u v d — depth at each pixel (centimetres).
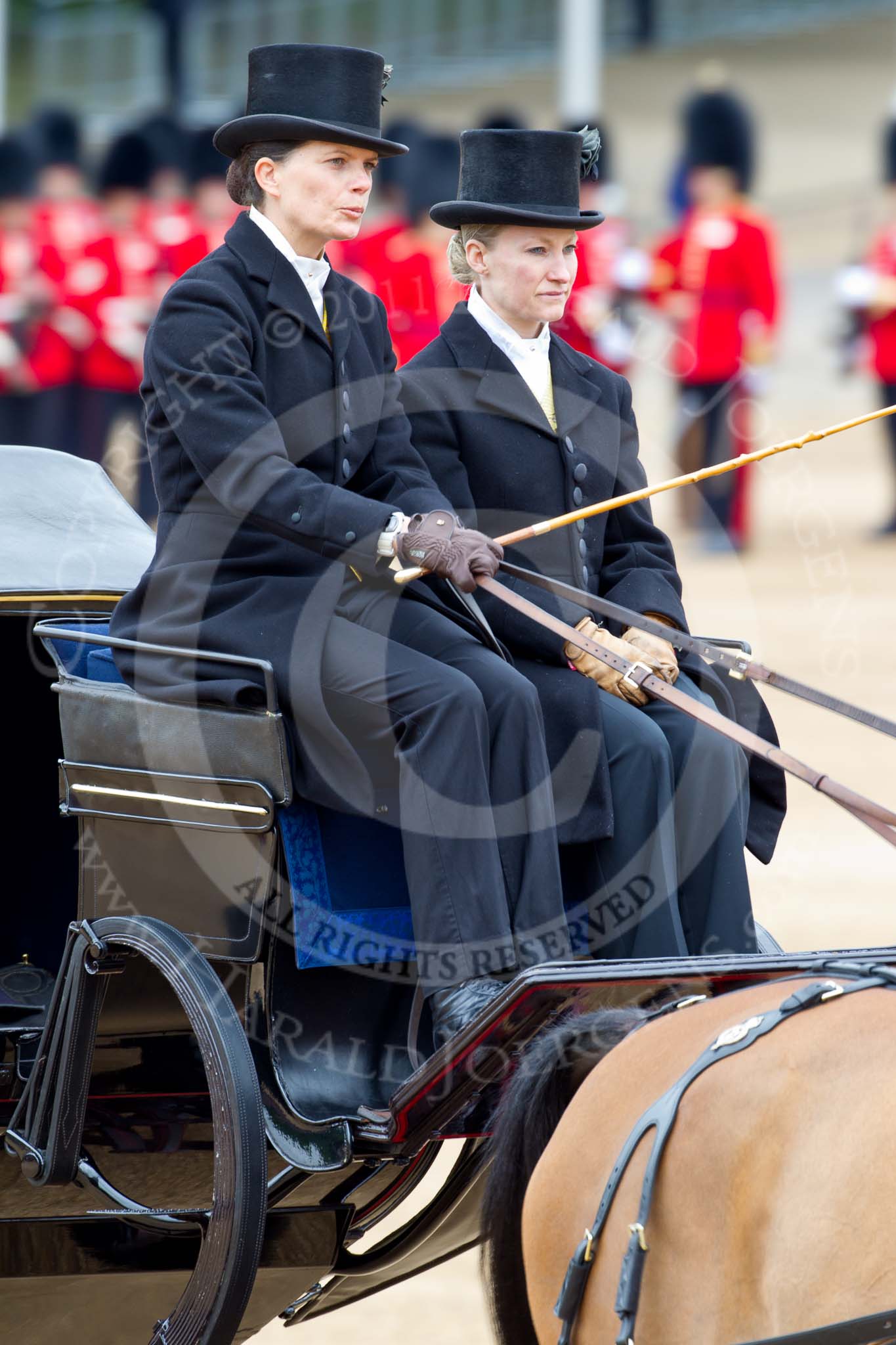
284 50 1525
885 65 14638
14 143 5444
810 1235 963
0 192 5341
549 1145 1139
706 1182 1020
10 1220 1422
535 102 13712
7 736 1728
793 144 12862
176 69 13050
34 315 5038
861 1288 941
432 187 5000
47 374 5031
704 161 5606
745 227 5516
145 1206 1436
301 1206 1423
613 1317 1054
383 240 4950
